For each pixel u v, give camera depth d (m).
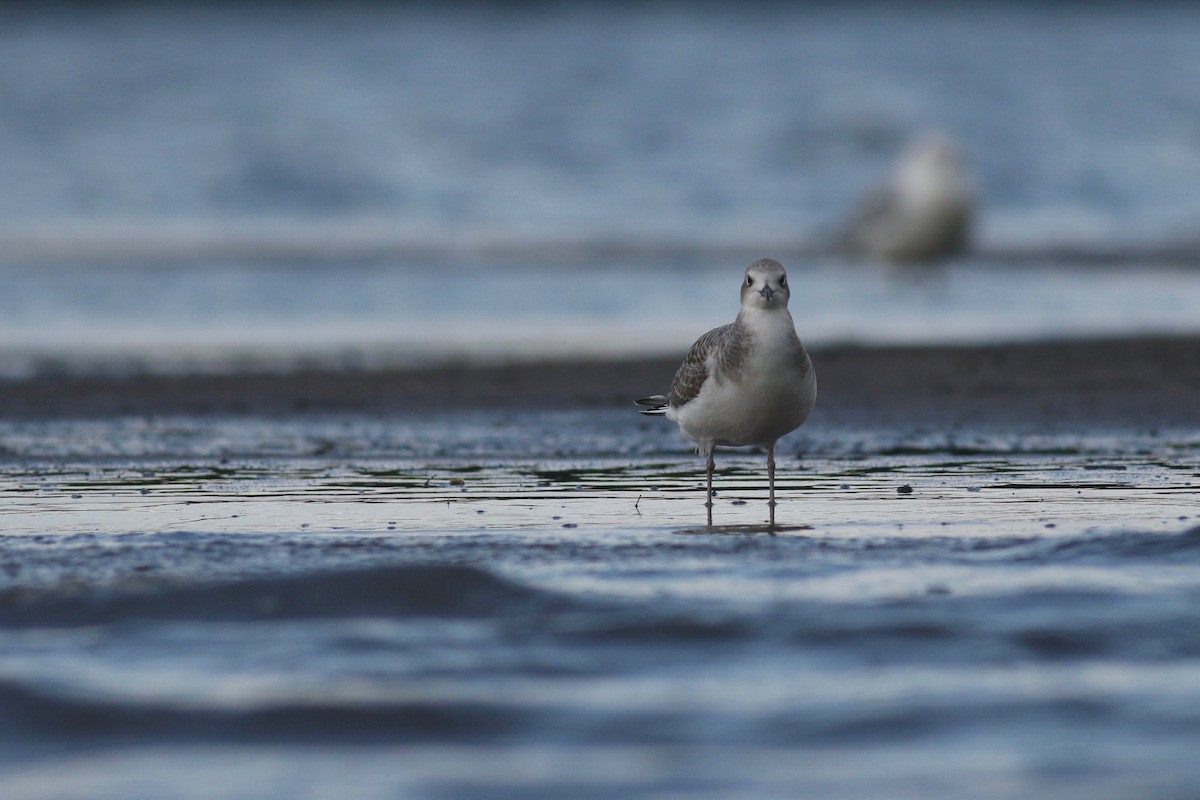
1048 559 7.96
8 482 11.50
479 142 47.19
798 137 49.62
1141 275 28.53
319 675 6.05
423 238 34.00
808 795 4.81
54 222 35.75
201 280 28.66
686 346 21.33
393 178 41.72
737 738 5.32
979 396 15.84
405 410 15.82
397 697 5.76
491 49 83.94
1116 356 17.88
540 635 6.55
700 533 9.07
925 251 30.14
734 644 6.39
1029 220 36.78
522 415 15.39
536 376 17.89
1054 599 7.02
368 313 25.12
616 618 6.80
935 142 30.20
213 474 11.90
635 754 5.20
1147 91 63.03
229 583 7.36
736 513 9.90
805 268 30.23
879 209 30.86
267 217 37.03
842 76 67.69
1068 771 4.96
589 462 12.47
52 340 22.31
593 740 5.32
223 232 34.84
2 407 16.17
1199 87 64.69
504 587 7.30
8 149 45.72
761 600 7.11
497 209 38.00
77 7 114.19
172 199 39.00
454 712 5.59
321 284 28.19
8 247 32.34
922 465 11.98
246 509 10.17
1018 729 5.35
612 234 34.59
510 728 5.45
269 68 72.25
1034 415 14.66
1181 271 28.92
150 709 5.64
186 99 59.06
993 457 12.34
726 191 40.91
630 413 15.45
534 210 37.91
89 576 7.82
